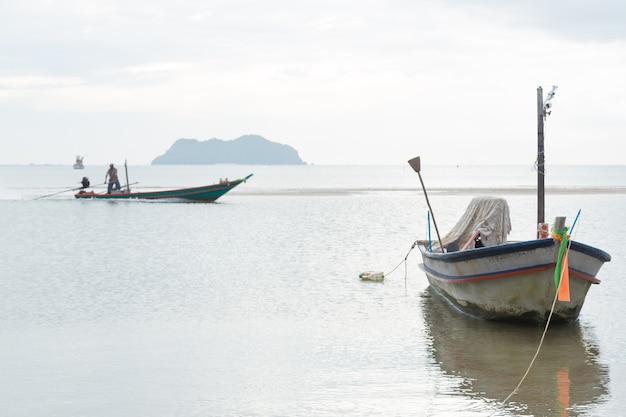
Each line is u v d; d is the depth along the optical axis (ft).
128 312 58.08
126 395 37.11
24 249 102.22
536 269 48.57
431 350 45.73
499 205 58.54
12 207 189.06
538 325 51.62
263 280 74.38
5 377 40.37
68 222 146.30
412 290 68.69
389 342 47.98
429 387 37.86
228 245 106.83
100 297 64.64
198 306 60.54
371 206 197.88
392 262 88.74
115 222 146.30
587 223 142.10
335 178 595.06
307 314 57.26
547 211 177.78
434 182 460.96
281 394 37.01
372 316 56.54
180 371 41.42
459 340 48.26
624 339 48.24
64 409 35.06
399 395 36.58
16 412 34.63
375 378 39.73
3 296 65.21
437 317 56.03
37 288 69.62
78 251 99.76
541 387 37.63
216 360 43.78
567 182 440.86
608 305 60.23
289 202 215.51
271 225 139.74
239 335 50.21
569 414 33.35
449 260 54.60
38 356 44.86
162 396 36.91
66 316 56.65
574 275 49.44
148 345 47.50
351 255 95.35
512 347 46.29
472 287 53.26
